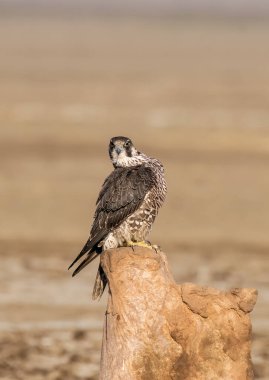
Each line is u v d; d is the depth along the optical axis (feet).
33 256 92.12
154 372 37.60
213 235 100.73
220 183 124.06
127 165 44.55
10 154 143.23
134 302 37.68
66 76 266.16
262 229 103.40
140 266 37.83
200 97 217.15
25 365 65.87
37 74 270.46
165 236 99.55
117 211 42.24
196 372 37.63
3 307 77.30
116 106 201.57
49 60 320.70
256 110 195.93
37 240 97.96
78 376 64.54
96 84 245.04
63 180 125.59
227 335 37.70
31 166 134.21
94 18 636.48
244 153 145.79
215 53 365.40
